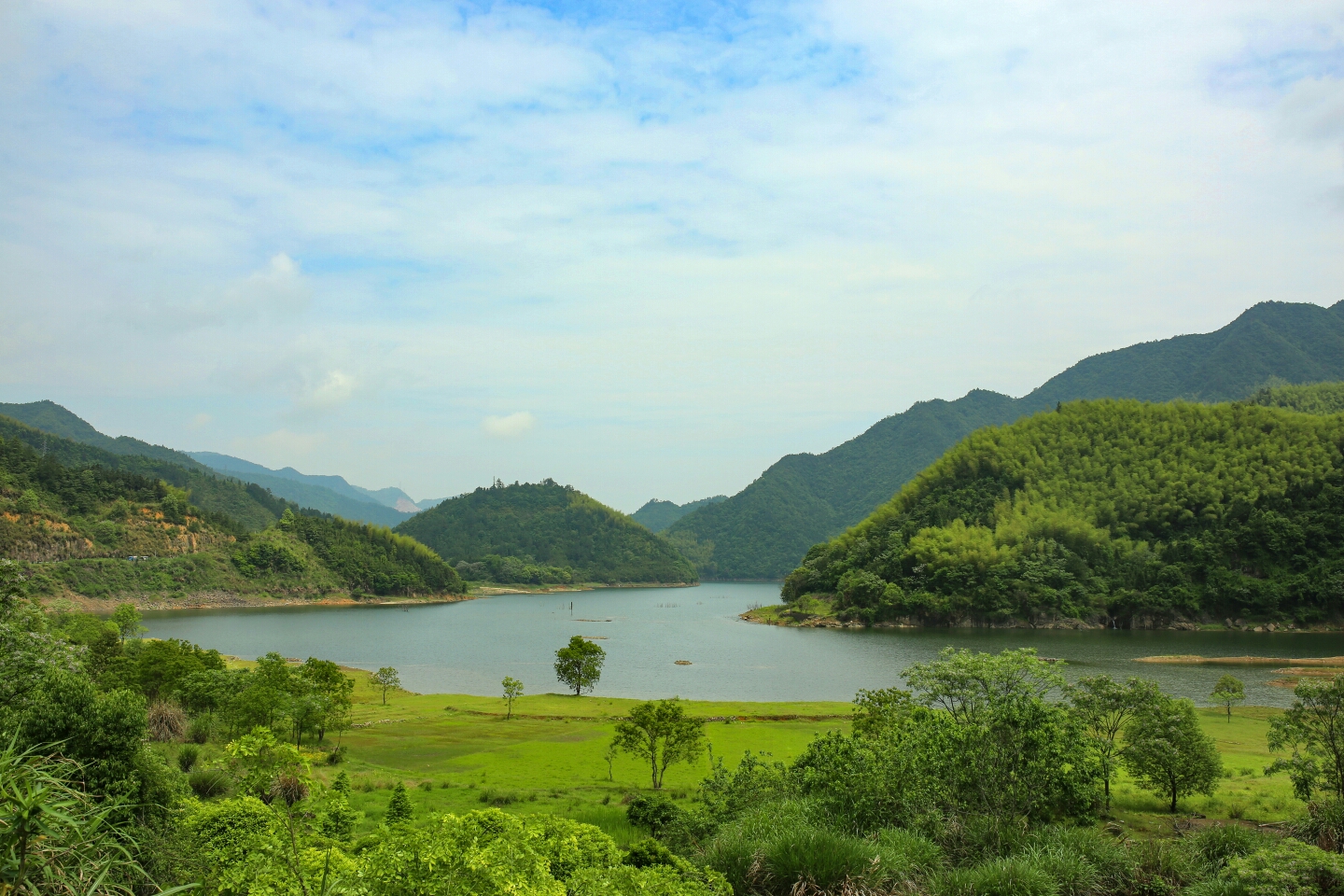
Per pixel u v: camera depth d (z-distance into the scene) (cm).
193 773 2445
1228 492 19625
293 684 5041
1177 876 1686
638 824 2531
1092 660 11169
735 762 4697
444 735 5934
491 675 11019
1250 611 16525
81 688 1514
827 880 1555
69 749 1419
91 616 8206
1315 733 2428
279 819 950
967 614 17638
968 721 2122
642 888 1199
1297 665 10606
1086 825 2153
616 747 5316
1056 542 19262
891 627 17750
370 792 3406
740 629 18000
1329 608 16150
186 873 1180
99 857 866
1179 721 3125
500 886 911
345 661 12381
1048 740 2067
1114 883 1680
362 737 5753
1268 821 2844
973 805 2011
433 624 18975
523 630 17625
